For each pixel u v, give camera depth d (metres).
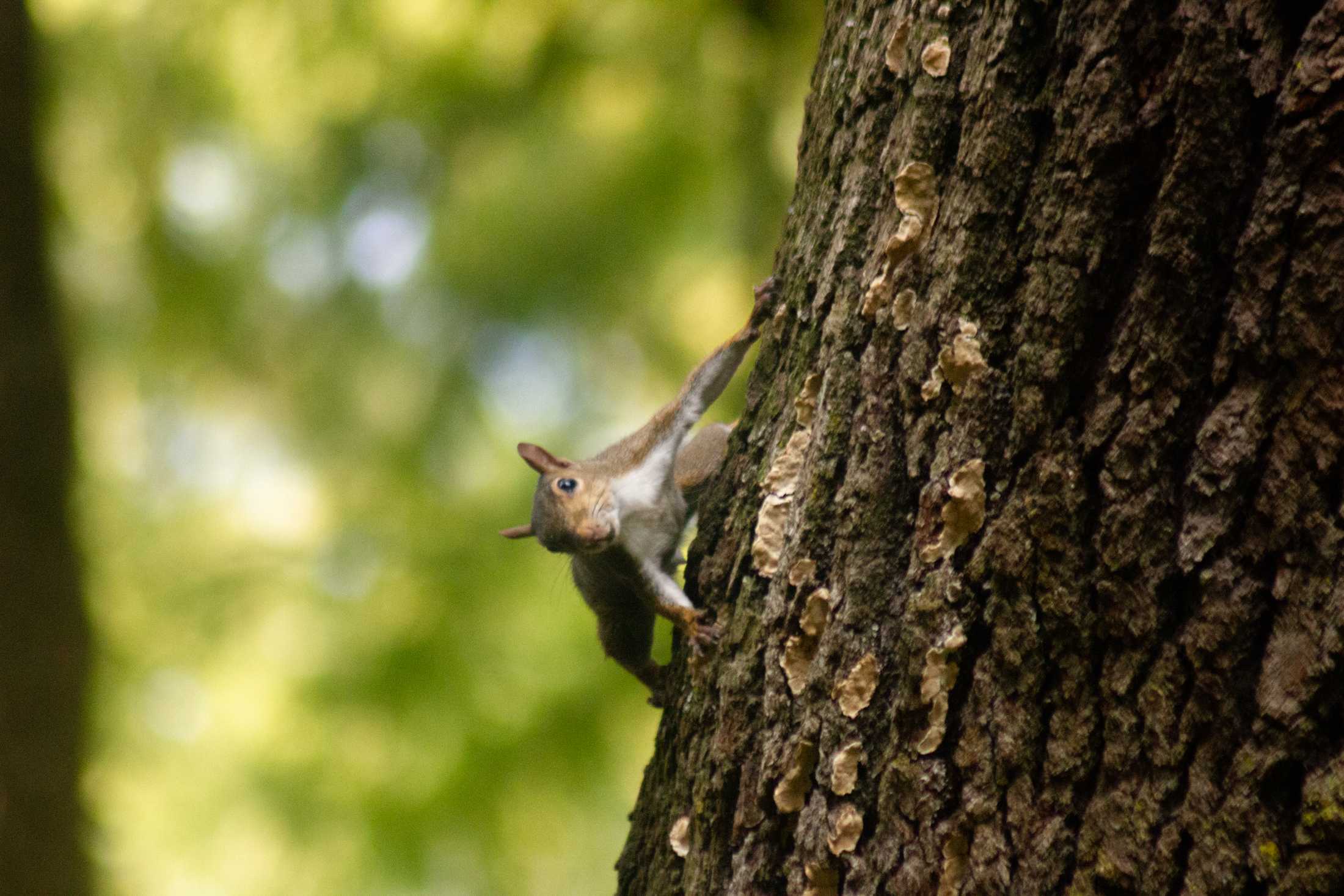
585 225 13.41
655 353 13.81
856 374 4.30
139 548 14.04
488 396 14.04
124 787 13.22
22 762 11.41
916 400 4.08
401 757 12.46
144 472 15.00
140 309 14.70
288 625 13.47
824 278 4.51
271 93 14.30
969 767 3.86
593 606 8.22
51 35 14.34
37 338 12.26
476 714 12.39
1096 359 3.71
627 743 12.41
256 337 14.95
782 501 4.59
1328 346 3.29
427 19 13.47
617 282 13.52
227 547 14.08
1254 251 3.39
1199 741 3.46
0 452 11.75
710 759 4.61
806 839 4.17
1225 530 3.44
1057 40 3.77
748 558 4.71
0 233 12.12
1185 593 3.53
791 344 4.74
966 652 3.90
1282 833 3.31
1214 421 3.47
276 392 14.97
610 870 13.41
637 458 7.66
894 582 4.12
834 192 4.59
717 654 4.71
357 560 13.71
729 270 13.45
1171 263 3.52
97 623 12.67
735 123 12.39
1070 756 3.68
